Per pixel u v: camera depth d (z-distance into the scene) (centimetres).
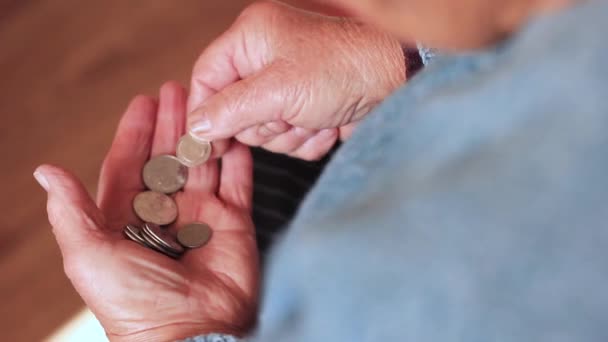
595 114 39
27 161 107
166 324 65
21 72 113
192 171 72
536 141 40
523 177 39
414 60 69
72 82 112
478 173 40
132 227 68
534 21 43
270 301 45
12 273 100
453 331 38
